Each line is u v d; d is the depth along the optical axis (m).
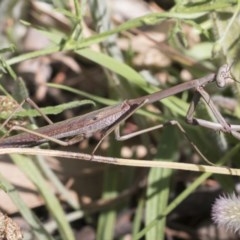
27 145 0.38
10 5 0.47
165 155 0.43
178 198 0.41
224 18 0.41
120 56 0.46
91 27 0.48
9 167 0.43
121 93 0.45
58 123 0.38
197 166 0.38
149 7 0.50
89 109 0.48
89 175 0.45
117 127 0.39
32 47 0.49
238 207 0.37
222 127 0.39
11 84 0.46
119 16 0.49
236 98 0.44
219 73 0.39
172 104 0.42
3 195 0.42
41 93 0.49
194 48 0.47
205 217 0.45
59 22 0.48
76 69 0.49
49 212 0.43
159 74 0.48
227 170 0.39
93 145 0.46
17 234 0.37
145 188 0.44
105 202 0.44
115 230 0.44
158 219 0.41
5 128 0.40
